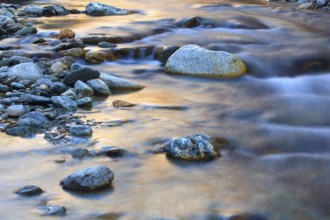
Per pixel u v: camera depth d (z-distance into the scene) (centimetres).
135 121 607
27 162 522
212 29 1011
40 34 923
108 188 490
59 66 734
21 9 1193
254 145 570
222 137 582
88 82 681
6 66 733
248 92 708
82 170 491
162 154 541
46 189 486
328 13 1192
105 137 567
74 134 569
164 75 761
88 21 1052
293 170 527
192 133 586
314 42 916
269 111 649
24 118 591
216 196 486
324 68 811
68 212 462
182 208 471
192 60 763
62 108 627
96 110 630
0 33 912
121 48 838
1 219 453
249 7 1270
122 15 1130
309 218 467
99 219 457
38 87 670
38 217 456
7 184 491
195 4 1312
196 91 706
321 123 626
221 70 752
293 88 733
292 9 1246
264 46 888
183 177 509
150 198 480
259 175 517
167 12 1168
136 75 761
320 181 512
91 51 812
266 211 472
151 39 915
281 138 586
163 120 613
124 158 533
